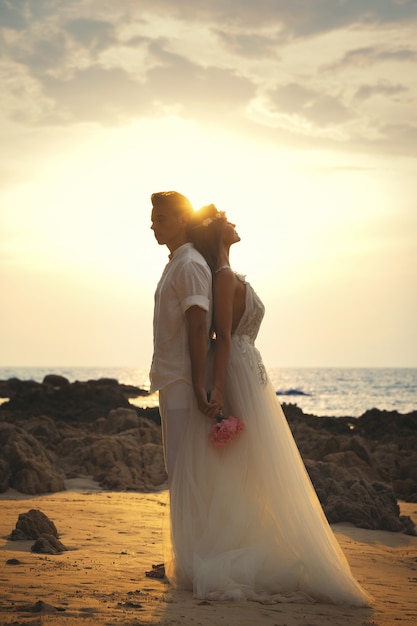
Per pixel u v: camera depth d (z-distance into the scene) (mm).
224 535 4879
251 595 4625
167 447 5188
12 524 8203
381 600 5090
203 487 5012
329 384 133500
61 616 3811
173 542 4938
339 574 4871
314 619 4168
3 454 13047
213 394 5020
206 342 5070
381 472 16766
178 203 5371
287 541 4895
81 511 9734
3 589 4465
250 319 5289
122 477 13859
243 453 5047
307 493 5152
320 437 20453
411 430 27750
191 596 4586
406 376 190250
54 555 6199
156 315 5285
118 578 5059
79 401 34562
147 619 3855
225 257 5332
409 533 10375
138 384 138750
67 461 15180
